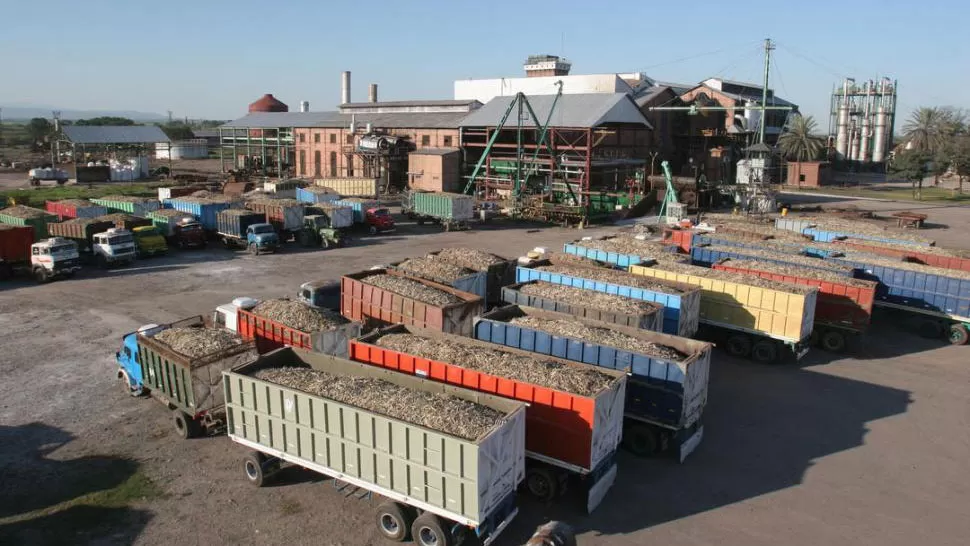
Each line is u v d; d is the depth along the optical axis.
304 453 14.15
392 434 12.65
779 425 18.88
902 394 21.19
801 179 99.19
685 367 15.98
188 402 16.69
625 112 67.38
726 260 29.55
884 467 16.45
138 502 14.38
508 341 19.34
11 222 40.75
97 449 16.64
